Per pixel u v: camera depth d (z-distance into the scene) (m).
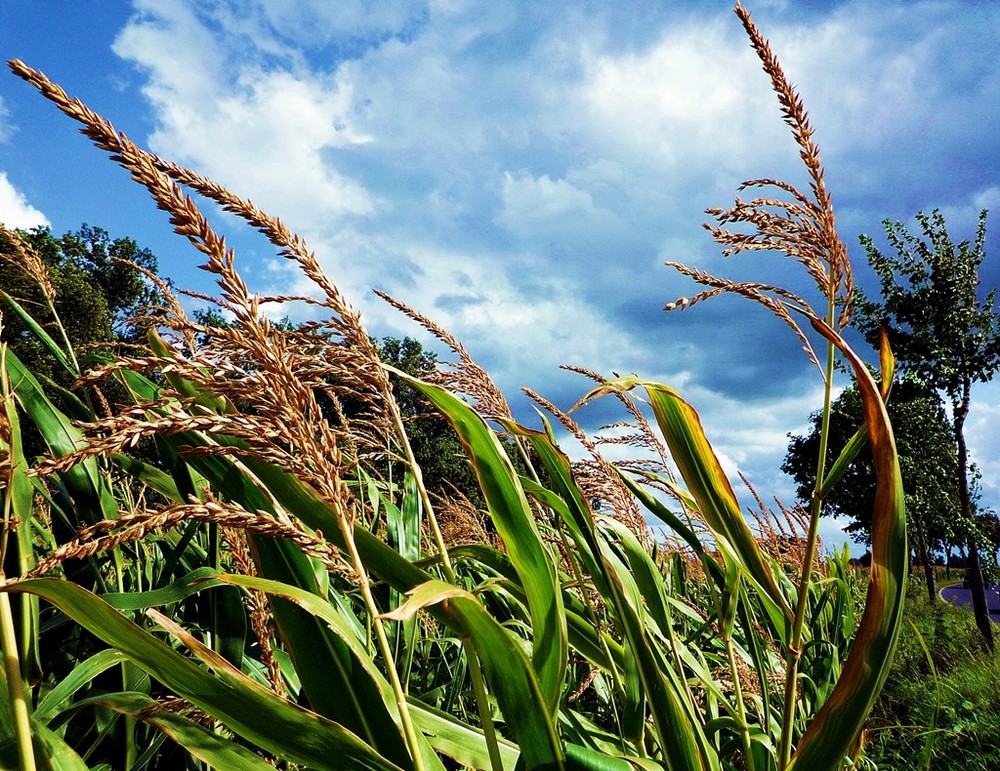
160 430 0.79
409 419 1.94
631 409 2.44
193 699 0.90
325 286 1.04
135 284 26.16
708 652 2.97
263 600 1.38
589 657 1.72
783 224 1.56
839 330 1.55
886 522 1.13
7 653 0.93
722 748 1.95
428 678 2.59
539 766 1.01
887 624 1.10
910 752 4.30
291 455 0.90
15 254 1.96
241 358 0.94
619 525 1.72
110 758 1.38
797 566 4.08
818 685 2.77
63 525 1.54
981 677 6.20
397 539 1.98
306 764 0.92
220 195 0.89
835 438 16.42
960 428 11.59
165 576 1.57
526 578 1.12
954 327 11.40
